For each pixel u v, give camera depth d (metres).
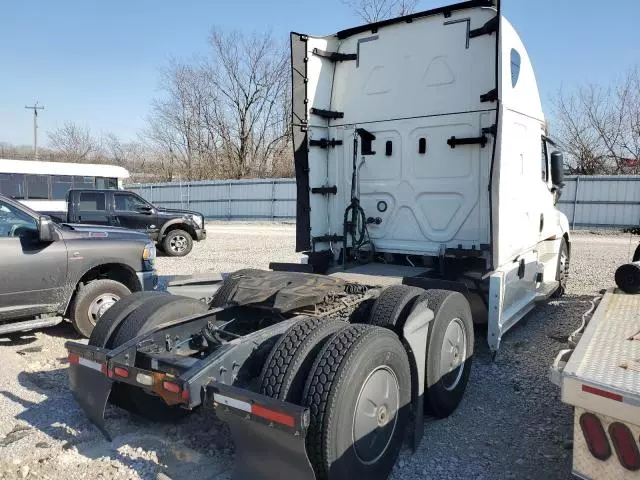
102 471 3.36
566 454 3.56
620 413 2.22
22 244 5.58
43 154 55.84
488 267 5.02
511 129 5.29
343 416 2.84
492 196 4.78
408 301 3.99
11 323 5.77
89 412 3.56
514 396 4.55
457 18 5.38
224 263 12.67
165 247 13.93
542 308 7.44
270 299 3.96
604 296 4.08
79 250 5.95
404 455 3.59
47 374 5.09
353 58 6.08
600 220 21.83
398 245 5.86
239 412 2.77
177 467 3.41
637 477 2.24
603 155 29.44
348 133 6.15
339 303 4.21
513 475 3.33
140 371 3.19
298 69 5.84
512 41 5.20
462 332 4.32
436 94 5.55
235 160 43.84
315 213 6.15
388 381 3.25
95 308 6.07
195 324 3.95
